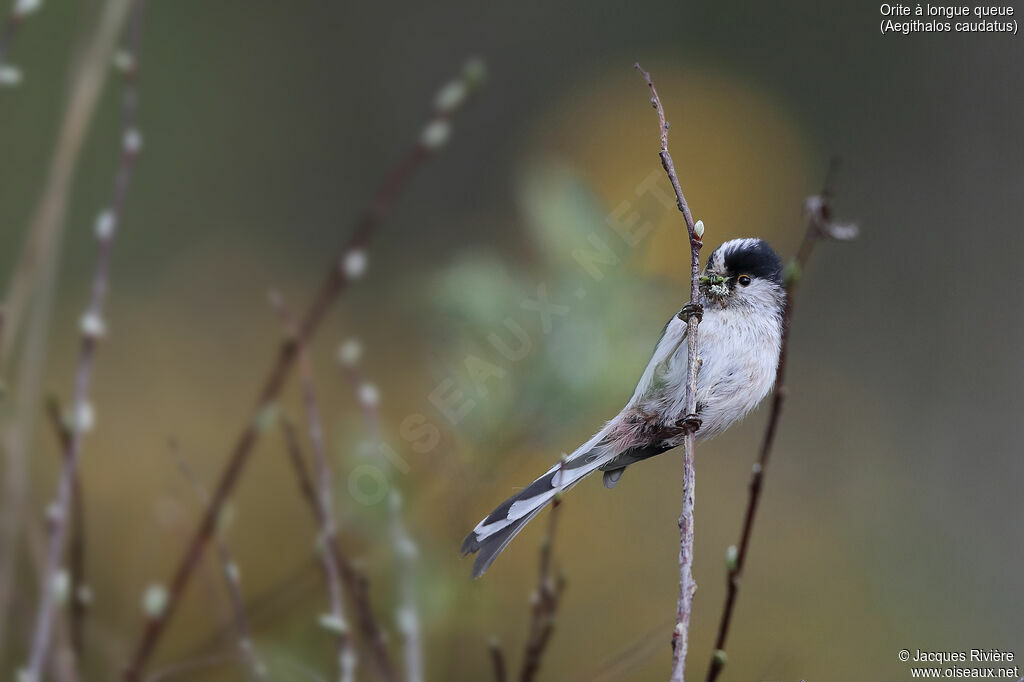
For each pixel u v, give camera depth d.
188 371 14.02
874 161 17.22
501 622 8.22
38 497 8.64
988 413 14.73
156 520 7.41
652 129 17.72
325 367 14.30
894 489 13.53
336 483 4.84
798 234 16.39
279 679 4.90
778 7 18.50
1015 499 13.65
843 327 15.84
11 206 13.30
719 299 6.88
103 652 5.58
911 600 11.73
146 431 11.80
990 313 15.68
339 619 4.48
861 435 14.38
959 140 16.70
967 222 16.33
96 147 16.67
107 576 7.25
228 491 4.67
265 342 15.20
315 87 20.56
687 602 4.28
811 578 11.61
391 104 21.06
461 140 20.28
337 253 17.98
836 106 17.80
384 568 5.00
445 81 21.22
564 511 10.95
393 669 4.75
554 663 8.37
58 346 13.90
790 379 15.20
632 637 9.50
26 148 14.43
